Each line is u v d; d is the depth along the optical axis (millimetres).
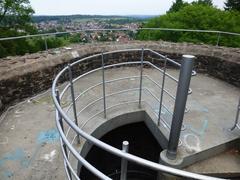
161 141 3160
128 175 4461
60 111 1568
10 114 3416
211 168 2777
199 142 2945
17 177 2311
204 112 3629
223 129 3217
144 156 4426
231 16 17547
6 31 15727
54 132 3016
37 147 2734
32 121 3250
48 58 4297
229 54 4762
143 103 3793
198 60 5191
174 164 2615
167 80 4777
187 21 17188
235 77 4570
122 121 3490
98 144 1229
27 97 3842
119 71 5230
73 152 1368
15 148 2709
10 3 16359
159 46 5488
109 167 4371
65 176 2332
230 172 2744
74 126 1392
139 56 5488
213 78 5012
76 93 4078
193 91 4355
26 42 13008
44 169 2416
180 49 5336
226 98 4105
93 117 3311
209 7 18172
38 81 3977
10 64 3871
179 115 2443
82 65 4809
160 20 18781
